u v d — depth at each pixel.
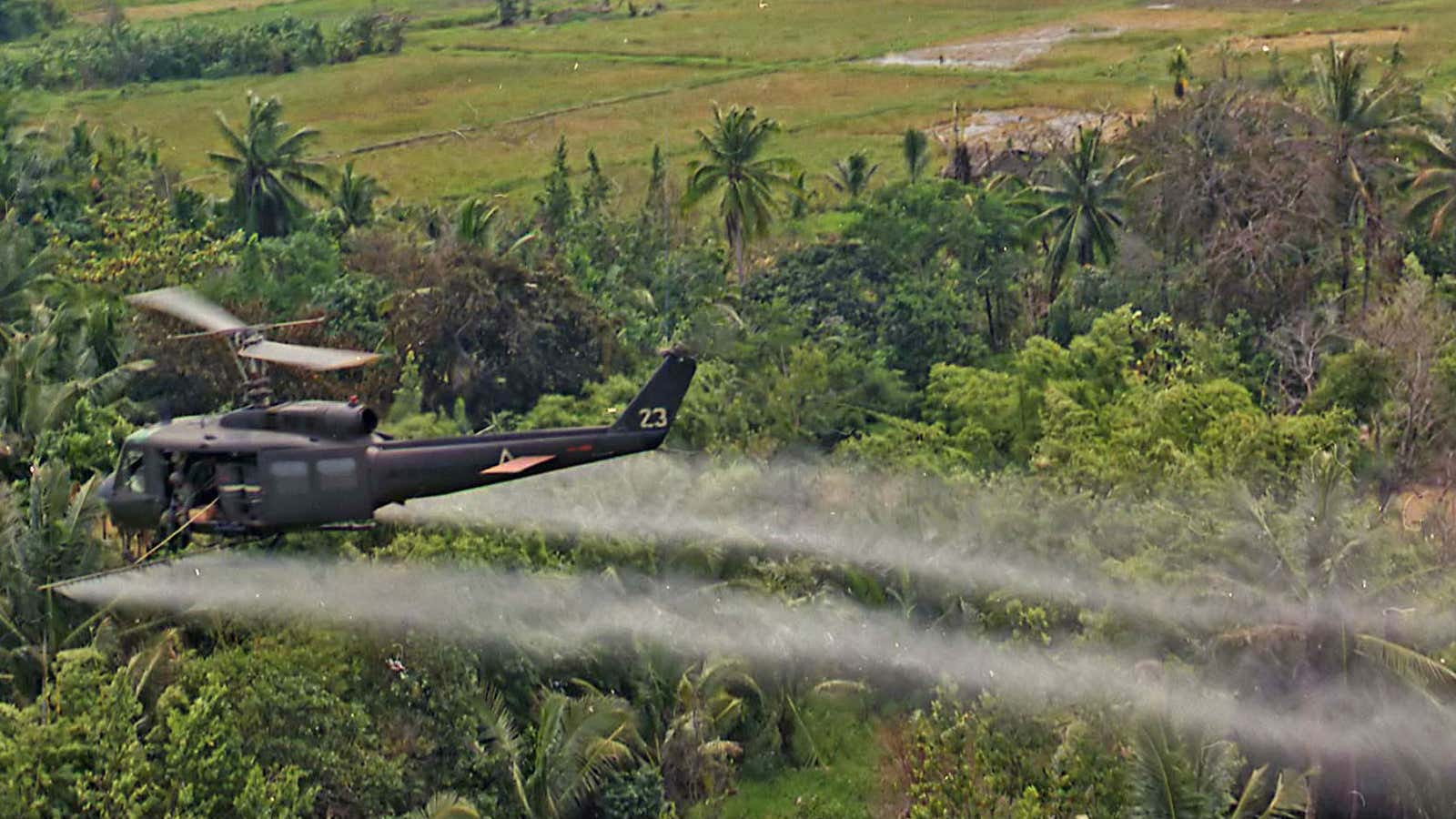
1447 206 135.62
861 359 122.94
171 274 121.50
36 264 115.62
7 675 65.38
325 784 62.72
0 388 88.81
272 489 49.34
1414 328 110.31
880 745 79.81
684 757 75.62
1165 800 59.28
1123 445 85.50
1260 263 130.00
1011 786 63.06
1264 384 121.25
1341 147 139.62
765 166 144.00
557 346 119.38
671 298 141.88
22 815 56.56
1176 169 137.62
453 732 68.00
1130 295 137.50
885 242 141.12
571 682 76.00
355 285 121.25
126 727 59.56
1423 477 105.50
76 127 172.50
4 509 69.56
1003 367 130.25
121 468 50.69
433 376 116.44
